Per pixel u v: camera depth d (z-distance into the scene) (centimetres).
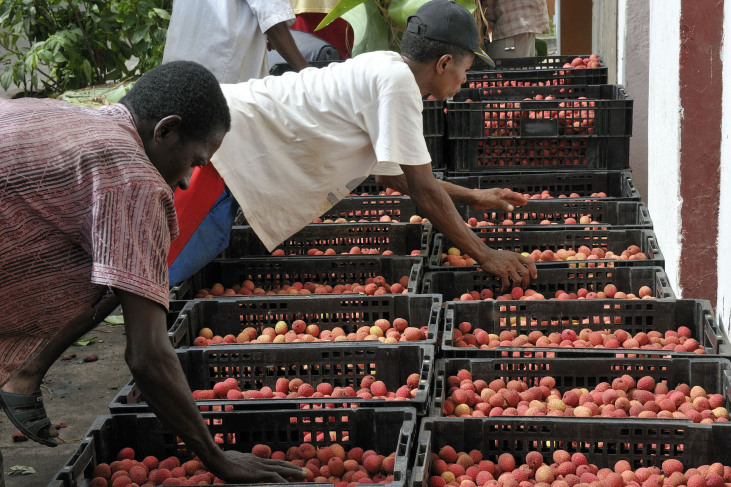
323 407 241
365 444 236
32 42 793
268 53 546
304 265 355
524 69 537
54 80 828
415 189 303
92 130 178
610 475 220
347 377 277
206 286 357
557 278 330
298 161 318
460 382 263
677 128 356
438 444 234
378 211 403
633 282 329
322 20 527
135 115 187
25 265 179
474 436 234
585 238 362
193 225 322
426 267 340
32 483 319
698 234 363
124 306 179
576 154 428
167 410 187
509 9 598
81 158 174
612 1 649
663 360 262
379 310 310
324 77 312
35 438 234
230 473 200
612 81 658
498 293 338
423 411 234
